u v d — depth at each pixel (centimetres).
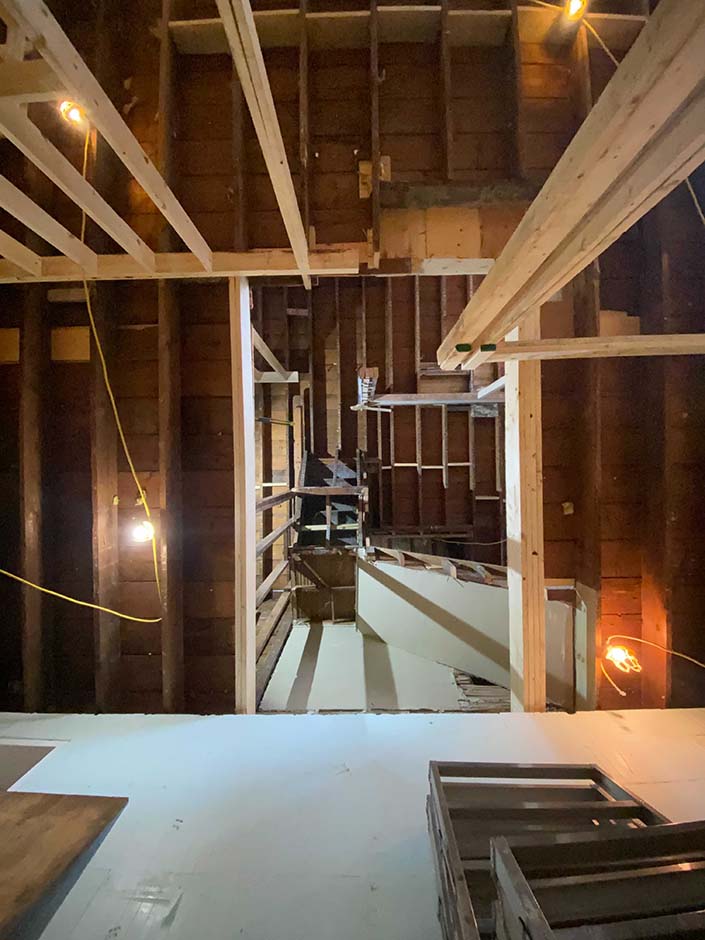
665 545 227
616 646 241
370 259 220
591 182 92
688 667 228
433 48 227
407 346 532
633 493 244
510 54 222
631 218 103
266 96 107
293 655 365
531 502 231
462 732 204
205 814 158
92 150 218
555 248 121
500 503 534
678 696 227
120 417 238
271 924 122
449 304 529
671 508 227
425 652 359
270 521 495
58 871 100
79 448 241
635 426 245
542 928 69
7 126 117
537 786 159
